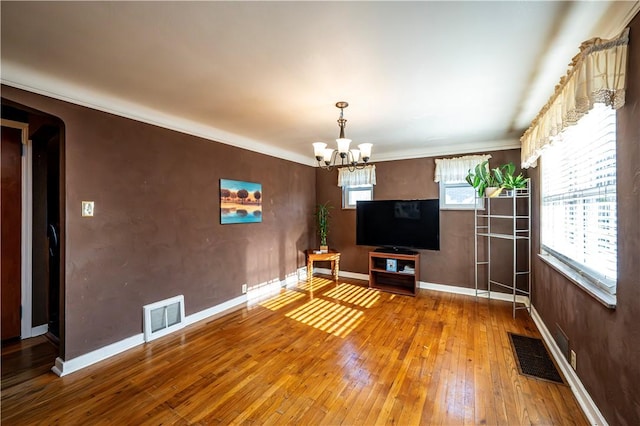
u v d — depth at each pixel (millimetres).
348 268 5301
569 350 2146
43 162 3131
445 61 1899
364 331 3006
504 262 4016
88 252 2398
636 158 1330
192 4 1358
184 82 2197
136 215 2738
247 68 1987
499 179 3457
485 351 2570
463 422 1739
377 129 3449
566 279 2236
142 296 2785
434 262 4484
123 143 2637
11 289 2887
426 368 2311
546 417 1776
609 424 1565
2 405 1911
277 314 3500
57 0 1313
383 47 1736
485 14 1440
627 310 1406
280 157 4691
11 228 2889
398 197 4750
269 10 1401
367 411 1838
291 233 4945
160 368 2338
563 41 1671
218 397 1982
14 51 1767
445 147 4344
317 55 1824
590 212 1979
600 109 1799
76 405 1908
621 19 1437
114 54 1808
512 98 2508
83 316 2369
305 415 1808
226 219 3697
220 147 3635
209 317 3420
